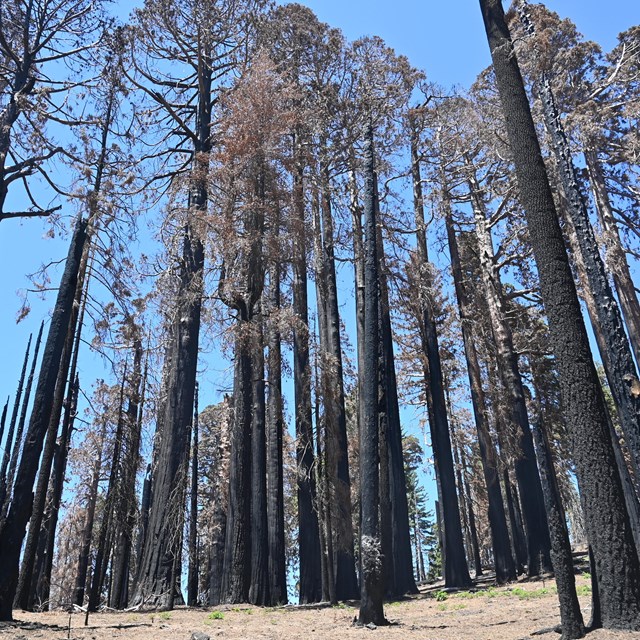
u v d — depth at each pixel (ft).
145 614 47.26
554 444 108.37
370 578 34.81
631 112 68.33
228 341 53.78
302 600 62.85
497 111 71.05
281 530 65.67
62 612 50.55
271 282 60.85
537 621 31.30
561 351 27.02
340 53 67.97
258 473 61.36
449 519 71.41
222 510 86.07
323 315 71.56
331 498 55.36
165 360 69.97
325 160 66.74
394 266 71.77
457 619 36.47
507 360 76.54
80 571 78.59
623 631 22.54
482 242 83.15
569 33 70.69
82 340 63.62
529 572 66.85
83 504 85.05
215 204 55.21
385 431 39.65
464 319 83.10
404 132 74.43
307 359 67.51
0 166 57.77
